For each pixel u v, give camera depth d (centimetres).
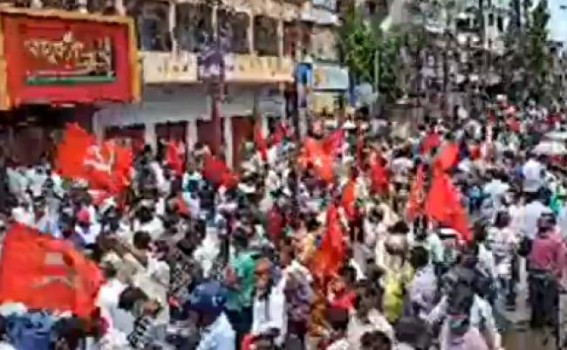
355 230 1747
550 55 11350
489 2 11075
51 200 1772
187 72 4016
